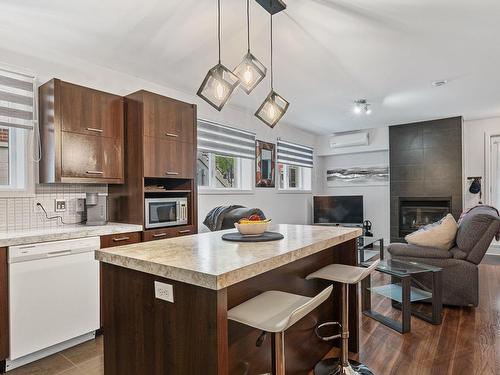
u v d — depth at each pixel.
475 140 5.68
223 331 1.18
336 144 6.61
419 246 3.24
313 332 2.16
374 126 6.15
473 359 2.19
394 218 6.07
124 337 1.52
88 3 2.14
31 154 2.76
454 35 2.61
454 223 3.21
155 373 1.38
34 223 2.78
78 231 2.51
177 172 3.33
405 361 2.18
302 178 6.78
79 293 2.49
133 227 2.89
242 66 2.00
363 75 3.49
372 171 6.63
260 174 5.24
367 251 5.68
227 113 4.59
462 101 4.49
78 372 2.13
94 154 2.88
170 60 3.07
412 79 3.62
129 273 1.50
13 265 2.16
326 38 2.65
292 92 4.06
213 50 2.86
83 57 3.00
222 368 1.17
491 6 2.20
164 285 1.33
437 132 5.63
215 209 3.98
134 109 3.09
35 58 2.79
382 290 3.12
